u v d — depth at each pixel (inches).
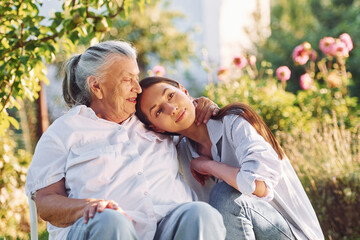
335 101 212.8
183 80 403.5
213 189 88.4
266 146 84.4
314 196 138.8
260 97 213.5
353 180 136.3
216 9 417.4
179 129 89.7
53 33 115.3
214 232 72.4
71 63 91.4
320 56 402.3
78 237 69.9
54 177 81.4
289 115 205.3
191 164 93.8
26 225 158.7
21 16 116.1
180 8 424.2
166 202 84.0
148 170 85.7
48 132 84.4
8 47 117.6
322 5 532.7
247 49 417.4
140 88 87.8
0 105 120.2
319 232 90.6
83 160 81.8
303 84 216.2
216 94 219.9
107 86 86.5
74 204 74.2
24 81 119.6
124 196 81.0
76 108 87.1
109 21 112.7
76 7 110.7
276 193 89.6
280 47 429.7
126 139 86.7
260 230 85.4
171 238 75.2
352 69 381.1
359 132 166.1
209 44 418.9
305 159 150.0
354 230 133.6
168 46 389.1
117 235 67.0
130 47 89.6
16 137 210.8
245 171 81.2
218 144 93.1
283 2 541.6
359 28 434.3
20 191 159.2
